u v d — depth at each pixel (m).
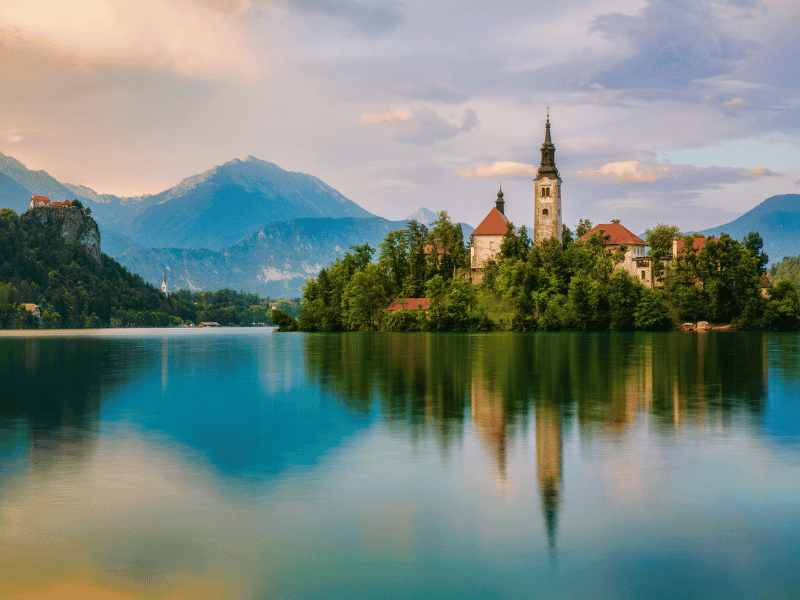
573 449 32.19
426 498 24.58
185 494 25.23
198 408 46.62
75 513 23.12
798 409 43.53
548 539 20.70
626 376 64.12
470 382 59.97
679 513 22.89
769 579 18.08
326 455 31.31
